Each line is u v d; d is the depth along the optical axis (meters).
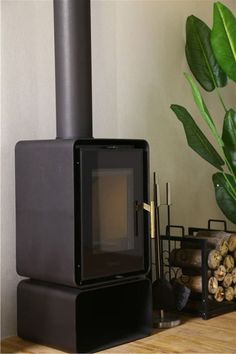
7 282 2.66
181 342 2.54
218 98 3.86
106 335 2.61
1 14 2.63
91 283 2.45
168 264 3.33
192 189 3.64
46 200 2.48
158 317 2.85
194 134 3.22
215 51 3.25
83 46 2.65
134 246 2.63
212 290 2.95
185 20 3.59
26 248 2.57
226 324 2.81
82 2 2.64
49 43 2.83
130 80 3.24
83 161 2.41
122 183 2.60
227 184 3.49
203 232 3.17
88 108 2.66
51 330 2.46
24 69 2.72
